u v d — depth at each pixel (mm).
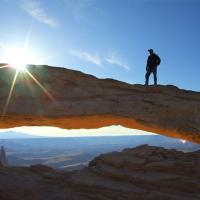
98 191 21609
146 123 20828
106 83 21281
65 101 20516
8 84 20594
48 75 20922
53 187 23188
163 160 23859
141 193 20516
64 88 20797
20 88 20547
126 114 20719
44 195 21953
